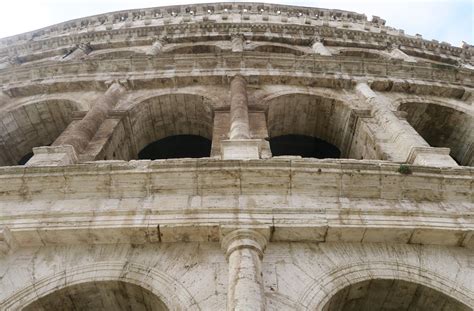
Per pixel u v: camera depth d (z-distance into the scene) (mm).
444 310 10016
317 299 9203
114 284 9742
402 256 10523
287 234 10453
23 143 20859
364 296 10180
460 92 22234
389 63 22797
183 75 20906
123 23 43375
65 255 10344
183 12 45062
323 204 11148
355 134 18594
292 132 21141
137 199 11227
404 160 15039
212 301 8977
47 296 9523
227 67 21688
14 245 10391
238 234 10047
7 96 21453
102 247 10523
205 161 11609
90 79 21234
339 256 10359
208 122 19969
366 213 10836
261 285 8828
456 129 21359
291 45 35250
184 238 10469
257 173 11500
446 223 10750
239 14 44250
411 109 21266
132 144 19016
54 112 20828
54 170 11461
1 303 9195
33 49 37312
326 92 20641
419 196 11727
